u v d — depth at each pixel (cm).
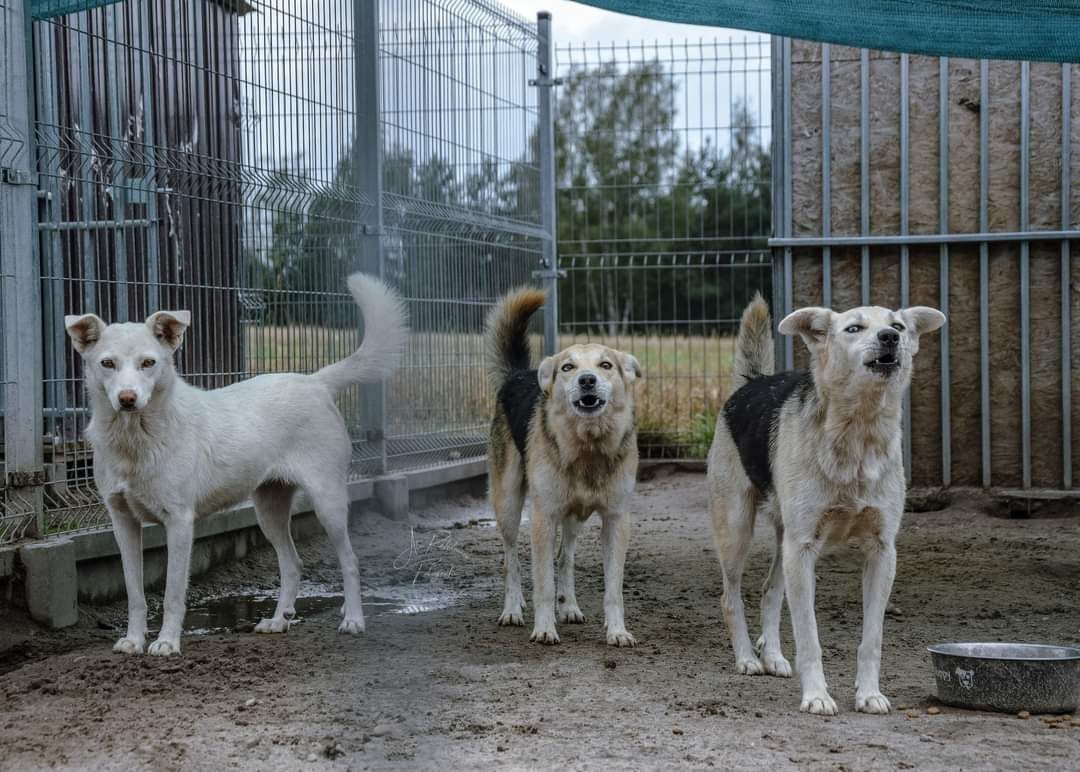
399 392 866
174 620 510
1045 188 917
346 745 362
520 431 586
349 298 800
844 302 949
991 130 922
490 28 990
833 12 562
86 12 686
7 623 531
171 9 691
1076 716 401
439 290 912
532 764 342
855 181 941
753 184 1230
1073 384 921
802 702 409
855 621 583
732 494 492
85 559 575
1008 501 911
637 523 909
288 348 747
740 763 343
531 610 622
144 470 503
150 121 679
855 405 403
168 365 506
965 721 390
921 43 580
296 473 566
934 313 424
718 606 622
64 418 626
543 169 1108
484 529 864
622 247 1677
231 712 403
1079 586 664
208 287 677
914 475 948
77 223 674
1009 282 928
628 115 1335
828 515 418
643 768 338
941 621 575
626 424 540
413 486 861
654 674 466
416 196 874
